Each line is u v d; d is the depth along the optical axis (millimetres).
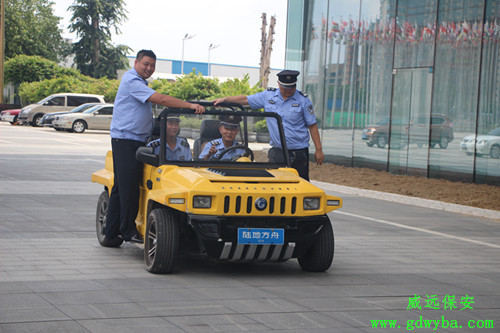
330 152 21156
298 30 22344
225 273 6805
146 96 7238
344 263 7652
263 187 6469
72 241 8211
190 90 40000
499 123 16109
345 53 20578
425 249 8898
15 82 64438
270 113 7457
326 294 6082
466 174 16797
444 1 17469
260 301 5695
